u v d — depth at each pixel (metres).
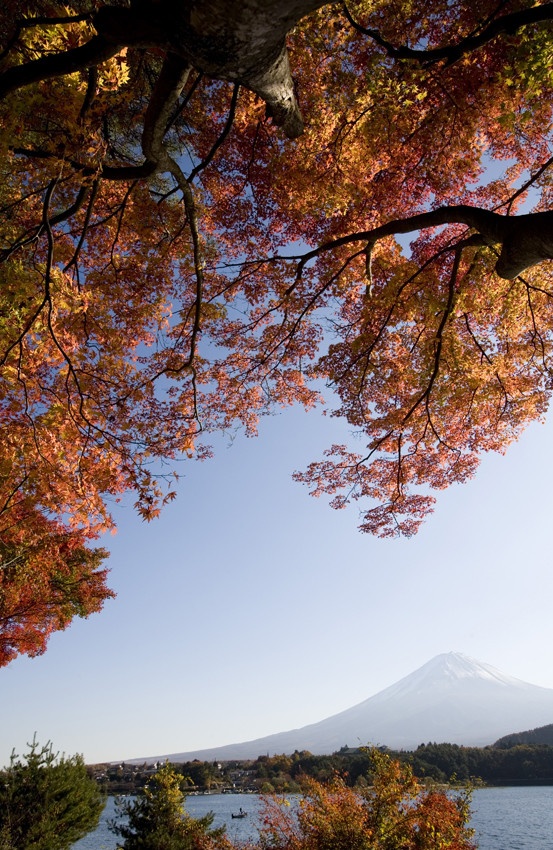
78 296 4.94
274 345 8.04
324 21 5.59
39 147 5.05
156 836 10.99
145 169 5.02
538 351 7.56
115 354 5.78
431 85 5.82
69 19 3.85
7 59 4.10
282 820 9.19
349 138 6.52
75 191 6.60
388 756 8.94
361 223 7.29
